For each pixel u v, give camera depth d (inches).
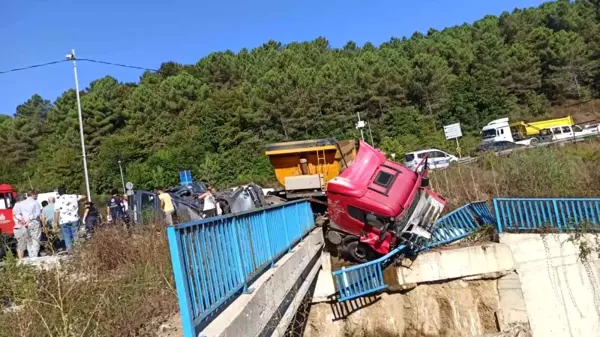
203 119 2079.2
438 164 1028.5
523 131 1545.3
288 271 299.3
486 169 688.4
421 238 481.1
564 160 661.3
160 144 2049.7
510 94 2256.4
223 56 3068.4
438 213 486.0
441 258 475.8
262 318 217.3
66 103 2640.3
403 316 482.3
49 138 2470.5
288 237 345.4
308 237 426.0
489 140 1457.9
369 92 2101.4
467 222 530.6
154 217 451.8
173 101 2308.1
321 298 477.7
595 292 451.5
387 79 2134.6
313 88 2100.1
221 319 175.6
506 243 473.4
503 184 624.4
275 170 586.2
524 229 476.4
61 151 1907.0
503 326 463.2
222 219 197.8
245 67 3100.4
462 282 475.8
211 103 2183.8
